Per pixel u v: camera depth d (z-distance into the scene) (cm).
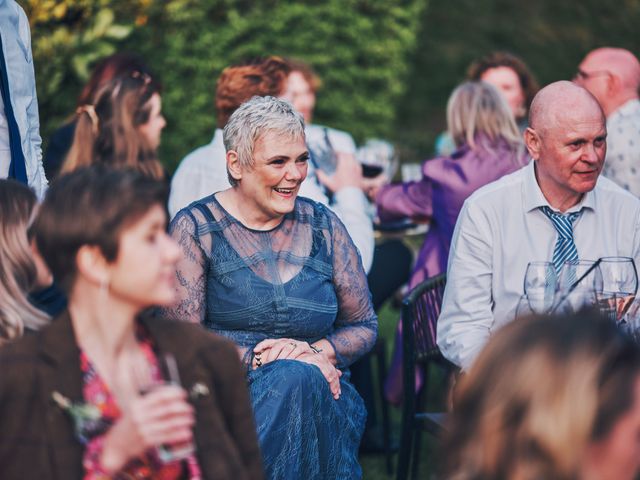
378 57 988
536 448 164
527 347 168
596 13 1381
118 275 207
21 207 266
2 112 389
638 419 164
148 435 190
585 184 355
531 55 1404
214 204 353
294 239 354
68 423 208
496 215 371
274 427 316
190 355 222
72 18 649
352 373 494
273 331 348
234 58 883
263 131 336
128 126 488
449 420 181
